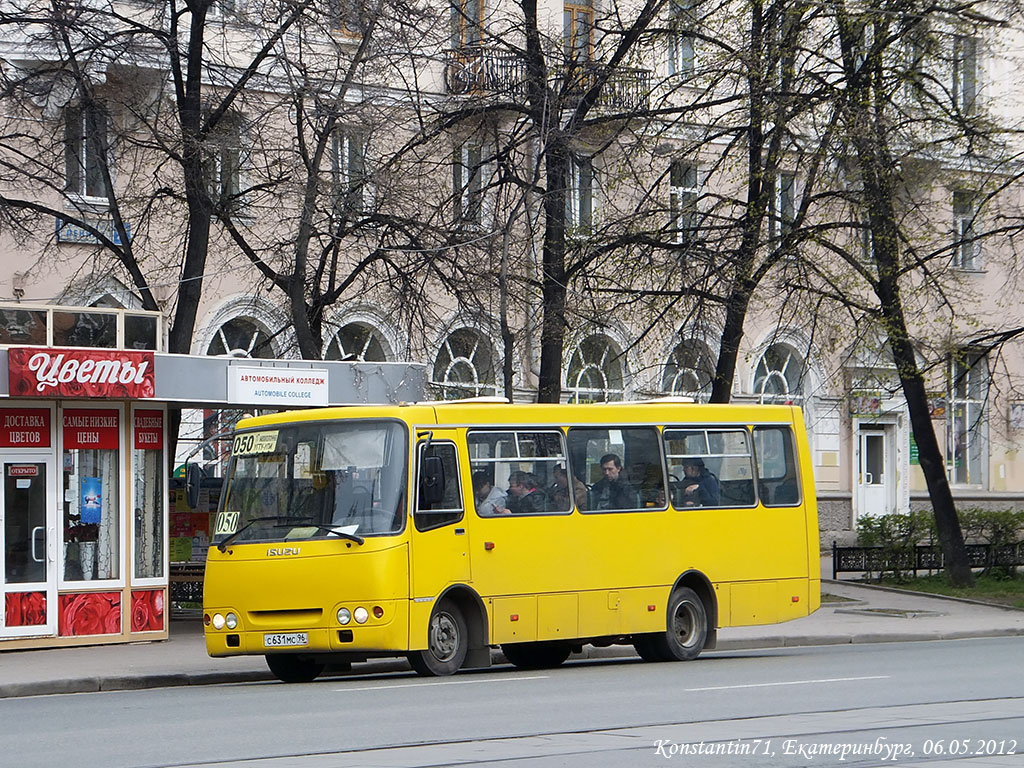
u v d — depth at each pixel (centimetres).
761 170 3919
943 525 4400
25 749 1507
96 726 1712
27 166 3659
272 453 2381
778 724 1638
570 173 3928
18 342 2747
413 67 3659
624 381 5256
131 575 2892
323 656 2325
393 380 3098
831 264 4225
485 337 3822
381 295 3788
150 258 4188
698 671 2406
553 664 2702
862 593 4259
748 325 5719
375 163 3594
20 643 2758
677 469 2705
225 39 3672
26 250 4191
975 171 4238
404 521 2278
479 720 1689
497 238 3584
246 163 3591
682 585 2705
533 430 2503
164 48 3409
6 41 3678
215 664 2567
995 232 4225
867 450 6094
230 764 1362
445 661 2331
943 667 2433
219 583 2341
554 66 3844
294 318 3425
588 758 1386
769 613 2800
